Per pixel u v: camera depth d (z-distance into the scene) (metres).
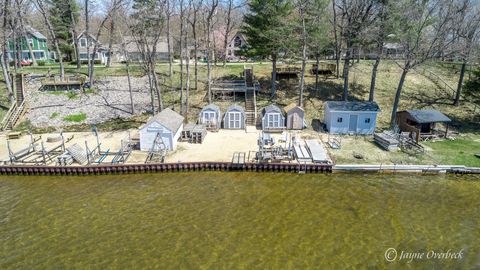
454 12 36.84
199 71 51.12
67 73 48.72
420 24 34.50
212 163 27.75
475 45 35.97
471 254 17.50
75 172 27.16
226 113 36.47
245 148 31.20
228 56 66.19
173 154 29.75
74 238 18.89
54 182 26.05
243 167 27.64
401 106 41.47
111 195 23.89
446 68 50.84
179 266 16.59
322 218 20.73
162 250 17.80
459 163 27.66
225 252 17.61
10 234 19.28
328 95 43.97
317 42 39.62
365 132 35.25
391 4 34.50
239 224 20.12
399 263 16.80
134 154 29.77
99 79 46.91
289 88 45.69
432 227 19.86
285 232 19.31
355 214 21.22
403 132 33.31
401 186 25.08
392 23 34.28
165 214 21.28
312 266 16.58
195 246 18.11
